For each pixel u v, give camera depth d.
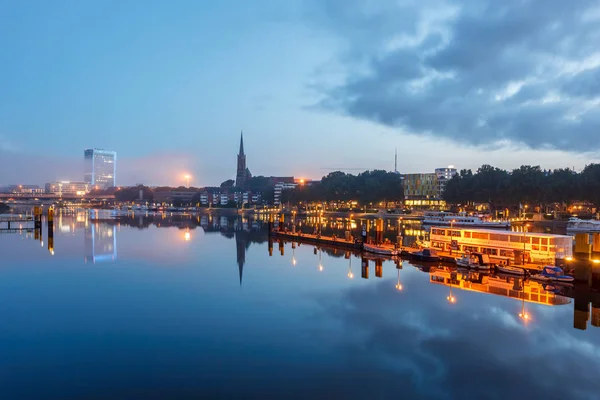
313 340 44.03
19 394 32.84
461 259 88.12
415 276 78.38
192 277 75.44
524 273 79.00
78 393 33.09
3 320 50.09
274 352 40.88
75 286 67.69
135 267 85.75
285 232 153.38
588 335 46.47
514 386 34.62
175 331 46.50
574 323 50.69
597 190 198.62
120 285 68.50
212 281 72.00
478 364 38.59
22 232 168.50
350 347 42.19
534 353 41.31
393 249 105.62
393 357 39.94
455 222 197.75
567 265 78.19
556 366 38.47
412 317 52.16
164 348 41.66
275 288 67.00
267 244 131.25
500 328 48.50
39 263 90.44
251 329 47.25
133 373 36.38
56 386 34.12
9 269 83.12
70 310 54.12
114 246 122.31
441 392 33.59
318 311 54.22
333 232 179.75
